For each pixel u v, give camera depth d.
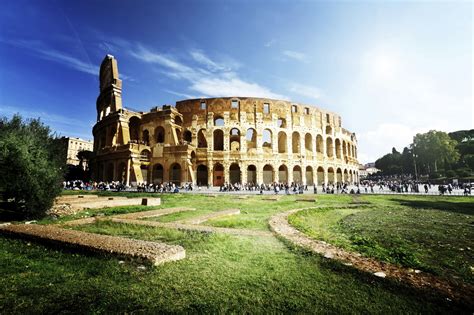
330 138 65.81
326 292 4.93
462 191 44.47
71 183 50.72
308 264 6.43
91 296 4.59
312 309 4.30
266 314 4.14
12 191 12.59
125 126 53.69
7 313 3.99
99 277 5.42
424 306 4.44
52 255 6.86
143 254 6.23
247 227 11.45
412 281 5.39
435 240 10.21
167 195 31.50
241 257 6.89
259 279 5.45
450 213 18.75
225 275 5.62
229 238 8.86
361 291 4.98
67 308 4.19
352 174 73.00
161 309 4.20
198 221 12.60
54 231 8.71
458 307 4.40
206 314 4.09
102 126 58.97
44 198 13.33
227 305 4.38
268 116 57.34
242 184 50.25
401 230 12.26
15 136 13.41
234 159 53.84
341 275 5.77
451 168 87.19
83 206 17.27
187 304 4.39
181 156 49.06
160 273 5.64
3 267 5.91
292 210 17.34
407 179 92.00
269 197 30.12
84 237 7.87
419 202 26.38
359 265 6.25
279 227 11.05
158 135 59.28
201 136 60.38
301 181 57.25
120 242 7.36
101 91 68.94
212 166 53.41
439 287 5.16
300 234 9.72
